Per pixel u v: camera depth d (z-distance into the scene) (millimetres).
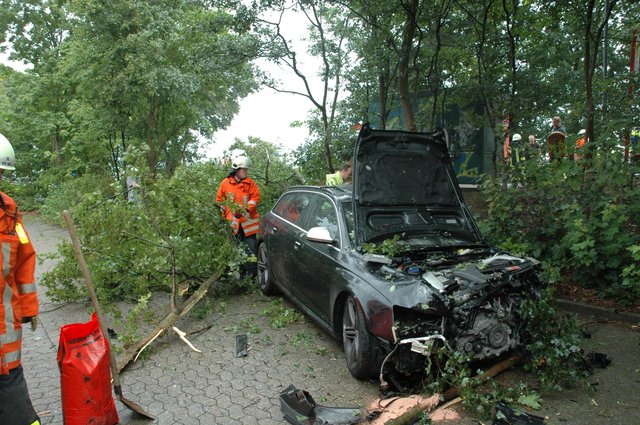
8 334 2861
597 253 5906
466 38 9500
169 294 7133
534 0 8391
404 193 5172
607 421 3592
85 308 6633
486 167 12438
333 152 11438
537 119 10078
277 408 3916
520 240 6480
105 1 14375
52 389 4344
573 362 4148
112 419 3518
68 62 16406
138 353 4891
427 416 3553
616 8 10109
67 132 18078
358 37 9578
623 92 8750
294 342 5195
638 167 5816
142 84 15156
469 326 3881
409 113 8805
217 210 6945
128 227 6070
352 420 3588
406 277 4094
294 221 6219
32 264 3152
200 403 4020
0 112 20297
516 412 3621
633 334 5172
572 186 6059
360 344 4141
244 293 7176
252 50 9883
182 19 15844
